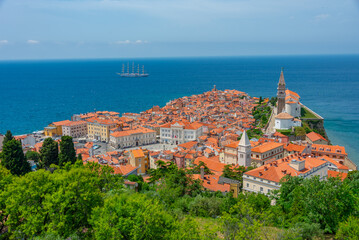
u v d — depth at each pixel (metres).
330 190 77.75
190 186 118.75
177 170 123.62
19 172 130.50
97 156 196.00
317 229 71.19
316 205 78.12
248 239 60.72
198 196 99.75
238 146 170.62
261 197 96.12
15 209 71.00
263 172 128.38
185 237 59.69
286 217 83.56
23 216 69.94
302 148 181.00
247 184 132.50
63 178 76.19
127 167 148.12
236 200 94.88
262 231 69.62
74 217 72.25
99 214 65.00
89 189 75.50
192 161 181.12
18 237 70.19
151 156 190.38
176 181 119.44
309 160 139.12
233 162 180.00
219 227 62.97
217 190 122.81
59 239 60.75
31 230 66.94
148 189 121.44
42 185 75.31
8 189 74.00
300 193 86.00
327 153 187.75
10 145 130.38
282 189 96.75
